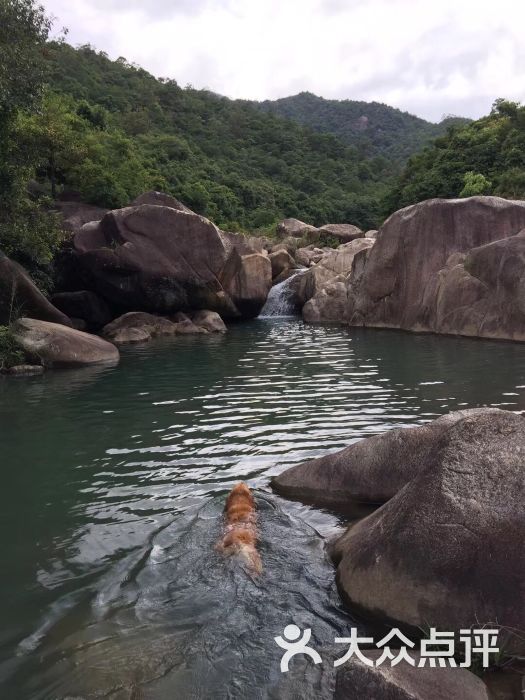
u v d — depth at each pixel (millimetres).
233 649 3852
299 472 6484
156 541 5312
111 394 11375
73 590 4574
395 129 158750
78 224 23453
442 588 3900
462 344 16688
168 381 12539
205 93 99312
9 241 17312
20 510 6145
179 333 21359
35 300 16953
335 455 6402
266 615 4184
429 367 13266
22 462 7621
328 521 5691
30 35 15383
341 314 24375
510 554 3832
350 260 27891
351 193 76875
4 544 5402
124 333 19656
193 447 7992
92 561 5016
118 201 26625
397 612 3988
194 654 3807
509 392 10562
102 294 22297
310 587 4512
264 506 5996
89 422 9414
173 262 22328
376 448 6188
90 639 3973
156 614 4223
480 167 40250
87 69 76438
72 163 26156
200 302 23203
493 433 4387
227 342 18828
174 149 61000
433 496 4230
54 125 24625
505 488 4082
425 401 10102
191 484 6688
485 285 18438
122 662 3746
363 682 3305
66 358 14570
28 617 4250
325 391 11117
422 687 3273
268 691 3502
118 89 75938
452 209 20547
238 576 4633
